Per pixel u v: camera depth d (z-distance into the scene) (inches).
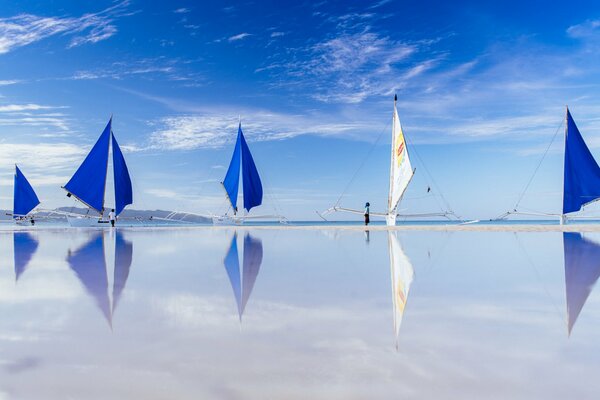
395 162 1090.7
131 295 196.2
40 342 124.3
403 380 95.6
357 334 130.4
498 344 119.5
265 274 263.3
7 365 106.2
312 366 104.6
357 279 241.3
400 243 535.8
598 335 127.6
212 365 105.5
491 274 256.7
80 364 106.6
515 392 88.6
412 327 138.0
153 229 1220.5
